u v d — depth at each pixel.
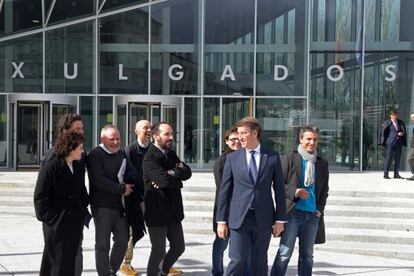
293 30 20.70
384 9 20.55
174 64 20.84
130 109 20.20
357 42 20.62
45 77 20.91
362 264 8.55
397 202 11.82
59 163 5.34
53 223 5.35
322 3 20.67
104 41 20.97
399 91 20.52
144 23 20.88
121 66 20.97
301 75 20.69
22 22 20.84
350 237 10.09
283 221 5.69
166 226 6.25
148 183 6.23
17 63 20.84
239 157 5.67
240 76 20.70
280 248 6.37
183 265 7.91
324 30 20.67
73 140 5.35
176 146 20.55
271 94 20.72
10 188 13.68
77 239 5.47
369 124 20.58
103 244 6.23
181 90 20.78
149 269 6.33
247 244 5.59
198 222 11.23
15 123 19.86
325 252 9.42
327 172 6.49
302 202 6.30
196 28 20.81
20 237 9.67
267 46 20.69
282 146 20.69
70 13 20.95
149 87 20.86
